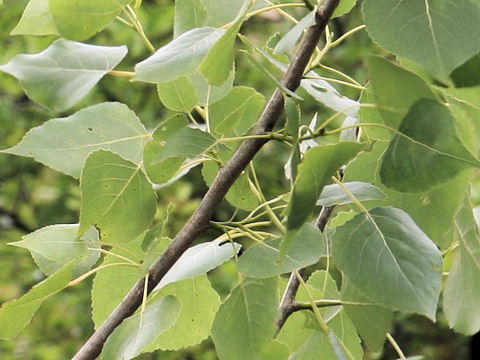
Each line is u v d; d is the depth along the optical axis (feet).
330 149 4.28
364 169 4.97
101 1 4.61
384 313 4.77
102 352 4.68
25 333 15.02
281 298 5.22
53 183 17.42
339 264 4.50
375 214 4.58
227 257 4.85
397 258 4.50
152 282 4.80
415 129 4.34
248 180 4.89
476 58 4.35
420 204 4.83
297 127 4.49
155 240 4.73
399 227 4.55
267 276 4.60
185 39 4.55
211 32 4.56
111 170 4.80
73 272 4.91
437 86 4.44
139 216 4.84
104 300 5.19
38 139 4.93
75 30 4.60
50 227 4.95
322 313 5.15
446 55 4.26
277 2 5.06
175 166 4.76
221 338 4.75
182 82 4.76
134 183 4.82
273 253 4.65
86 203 4.80
